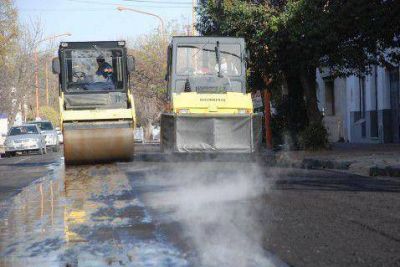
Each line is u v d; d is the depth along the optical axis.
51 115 87.69
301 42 23.27
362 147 27.70
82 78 20.44
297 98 29.69
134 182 14.21
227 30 25.33
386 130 32.47
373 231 7.45
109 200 11.06
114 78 20.61
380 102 32.88
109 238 7.39
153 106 73.25
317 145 25.33
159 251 6.58
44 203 11.03
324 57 25.41
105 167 19.33
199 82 19.22
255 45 24.88
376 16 22.36
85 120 20.11
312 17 22.94
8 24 47.56
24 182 16.11
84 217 9.10
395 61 24.95
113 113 20.14
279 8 24.58
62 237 7.55
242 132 18.38
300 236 7.26
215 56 19.83
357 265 5.86
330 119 41.03
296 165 18.94
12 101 54.97
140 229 7.94
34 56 57.16
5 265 6.11
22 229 8.21
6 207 10.64
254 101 30.75
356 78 36.91
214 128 18.20
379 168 15.14
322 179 14.14
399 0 21.81
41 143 39.19
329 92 41.72
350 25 22.98
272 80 27.77
